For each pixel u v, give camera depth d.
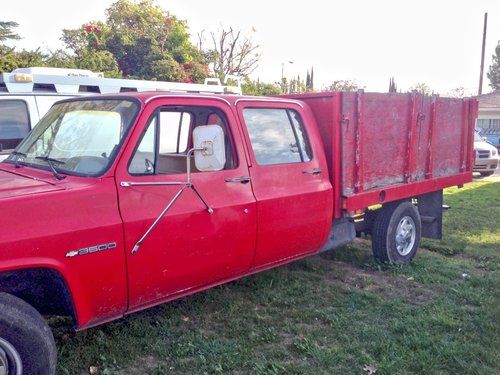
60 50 19.00
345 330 4.55
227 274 4.52
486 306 5.06
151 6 22.91
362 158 5.66
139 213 3.72
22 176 3.88
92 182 3.60
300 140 5.17
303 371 3.81
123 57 21.08
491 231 8.53
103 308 3.63
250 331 4.50
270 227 4.71
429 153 6.71
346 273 6.21
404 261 6.57
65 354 4.01
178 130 4.89
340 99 5.35
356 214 5.71
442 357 4.05
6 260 3.06
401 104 6.16
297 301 5.21
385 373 3.81
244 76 26.61
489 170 16.86
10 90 7.12
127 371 3.81
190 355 4.07
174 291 4.11
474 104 7.59
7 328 2.99
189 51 22.72
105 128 3.96
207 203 4.17
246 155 4.57
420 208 7.32
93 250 3.46
